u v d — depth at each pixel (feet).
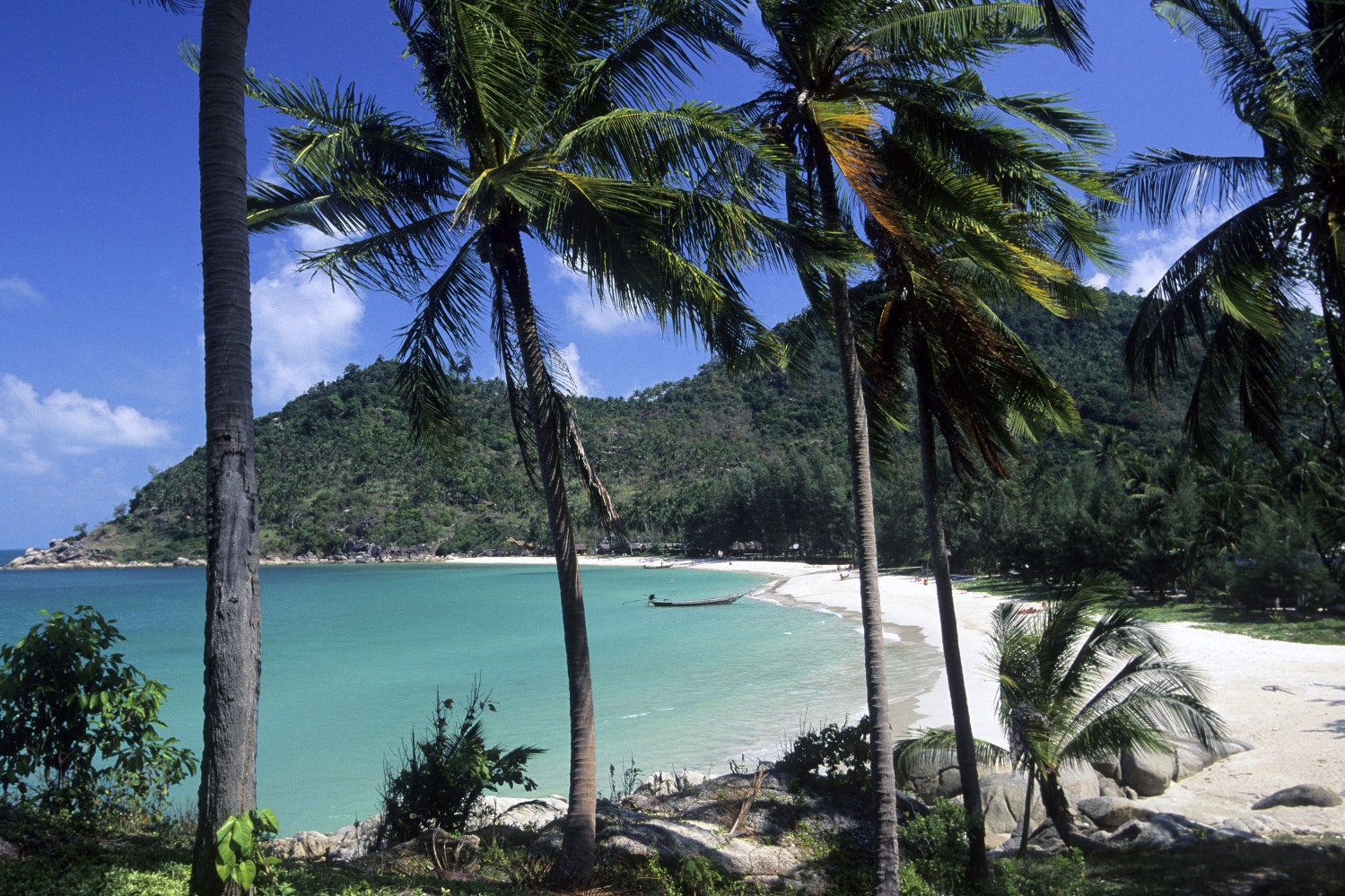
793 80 29.68
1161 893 26.58
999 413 33.78
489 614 192.44
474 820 33.22
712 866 27.55
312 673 107.04
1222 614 113.39
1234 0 31.01
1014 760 34.81
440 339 29.43
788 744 61.00
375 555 504.84
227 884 15.12
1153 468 182.29
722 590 242.99
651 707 77.56
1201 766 48.19
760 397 647.56
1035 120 28.40
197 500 625.00
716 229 25.41
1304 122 29.63
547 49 26.66
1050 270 27.43
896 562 255.50
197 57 21.39
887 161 29.43
